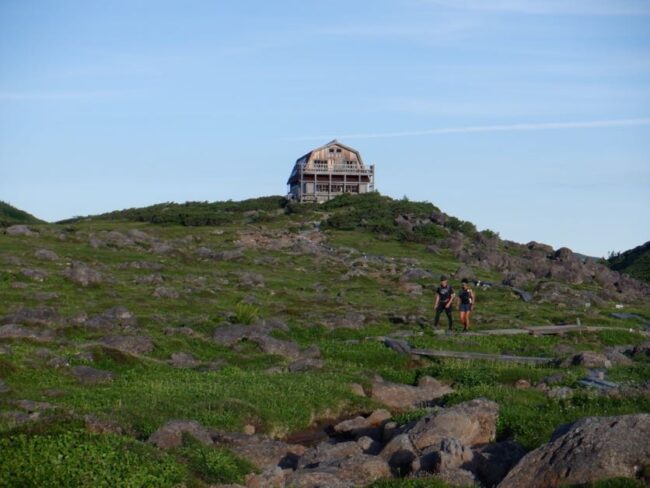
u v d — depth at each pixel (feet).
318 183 391.65
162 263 214.48
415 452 67.67
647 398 80.12
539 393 89.15
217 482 58.44
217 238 289.94
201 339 122.01
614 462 54.60
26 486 50.90
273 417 82.23
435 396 96.22
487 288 231.71
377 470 63.21
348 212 350.64
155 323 132.67
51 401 78.02
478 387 94.38
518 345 140.15
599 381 95.96
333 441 80.23
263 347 119.96
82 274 171.22
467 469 62.85
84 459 54.95
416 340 133.59
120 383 90.43
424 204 373.81
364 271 240.32
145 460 56.90
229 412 79.56
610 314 204.03
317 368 107.76
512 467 59.16
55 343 105.70
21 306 138.31
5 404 73.26
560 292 233.96
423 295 209.56
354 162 392.06
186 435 66.23
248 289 188.85
